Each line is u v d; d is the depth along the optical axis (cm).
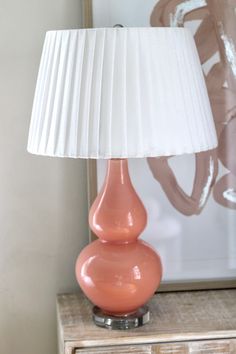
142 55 124
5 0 160
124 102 123
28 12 161
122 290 140
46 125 129
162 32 126
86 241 171
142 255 144
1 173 166
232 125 165
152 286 144
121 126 123
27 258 170
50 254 171
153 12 160
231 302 159
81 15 162
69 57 126
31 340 174
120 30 123
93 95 124
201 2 161
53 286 172
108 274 141
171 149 126
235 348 142
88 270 143
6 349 174
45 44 133
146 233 167
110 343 139
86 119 124
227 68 163
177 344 141
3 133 165
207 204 168
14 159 166
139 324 145
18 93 163
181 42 129
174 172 165
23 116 164
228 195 168
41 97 132
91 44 124
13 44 162
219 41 162
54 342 175
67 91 126
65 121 126
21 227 169
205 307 155
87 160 163
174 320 148
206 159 166
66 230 170
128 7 159
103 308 146
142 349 140
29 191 168
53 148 127
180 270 169
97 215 144
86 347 139
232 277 171
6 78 163
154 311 153
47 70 131
